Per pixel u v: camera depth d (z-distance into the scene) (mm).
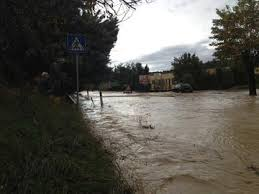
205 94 34281
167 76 64938
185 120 10703
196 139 7168
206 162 5223
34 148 4164
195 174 4582
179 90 44219
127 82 73812
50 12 5461
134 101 23828
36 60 10367
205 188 4031
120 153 5656
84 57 13969
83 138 5578
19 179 3207
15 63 9875
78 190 3383
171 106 17547
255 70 29375
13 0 4949
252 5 27953
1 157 3645
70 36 8320
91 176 3801
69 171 3725
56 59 11547
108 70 17422
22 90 8352
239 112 12992
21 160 3670
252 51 28406
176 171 4719
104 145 6000
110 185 3650
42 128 5379
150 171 4699
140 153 5777
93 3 5328
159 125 9461
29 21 5539
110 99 27609
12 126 4973
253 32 28078
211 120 10578
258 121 10047
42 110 7148
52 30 7273
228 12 29266
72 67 13547
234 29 28500
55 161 3799
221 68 52719
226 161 5277
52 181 3369
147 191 3910
